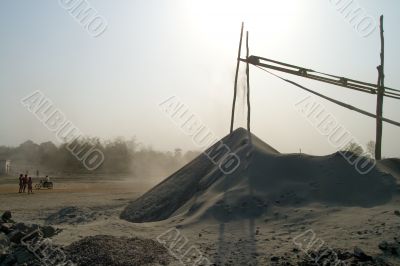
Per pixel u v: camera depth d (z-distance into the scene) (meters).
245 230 11.83
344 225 10.90
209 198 15.10
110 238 10.74
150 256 9.55
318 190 13.95
